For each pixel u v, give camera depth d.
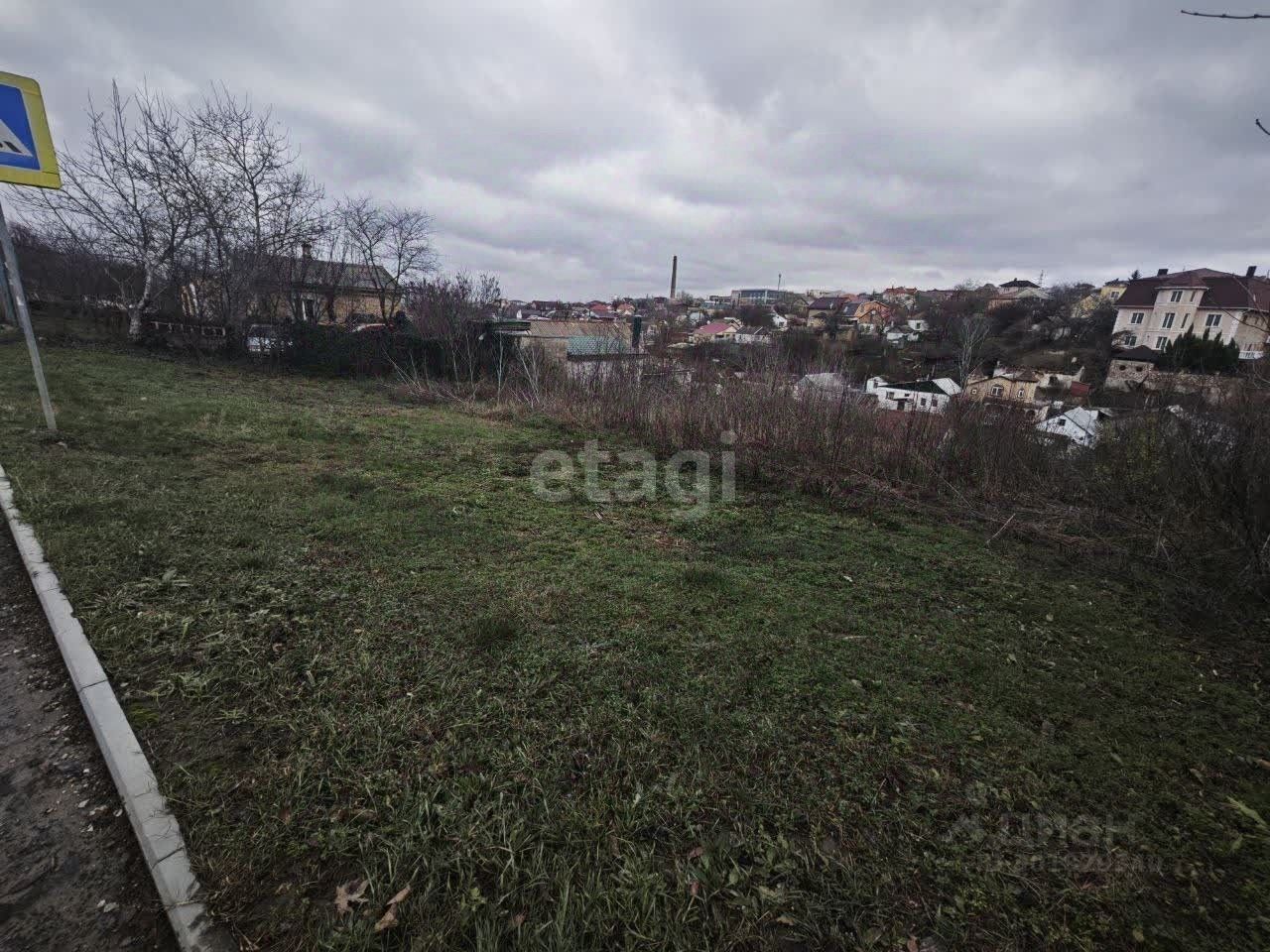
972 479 6.29
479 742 1.96
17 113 4.18
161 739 1.84
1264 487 3.99
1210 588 4.00
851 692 2.45
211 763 1.77
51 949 1.29
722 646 2.75
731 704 2.29
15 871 1.46
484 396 12.61
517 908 1.43
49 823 1.60
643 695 2.30
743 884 1.53
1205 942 1.48
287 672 2.23
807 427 7.45
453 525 4.18
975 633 3.13
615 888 1.49
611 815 1.72
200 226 14.44
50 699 2.06
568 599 3.10
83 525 3.27
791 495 5.98
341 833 1.57
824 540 4.55
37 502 3.48
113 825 1.61
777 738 2.12
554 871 1.52
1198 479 4.69
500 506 4.83
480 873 1.52
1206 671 2.92
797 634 2.93
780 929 1.43
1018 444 6.46
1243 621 3.56
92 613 2.43
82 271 16.72
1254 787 2.06
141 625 2.40
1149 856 1.73
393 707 2.08
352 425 8.01
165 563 2.98
